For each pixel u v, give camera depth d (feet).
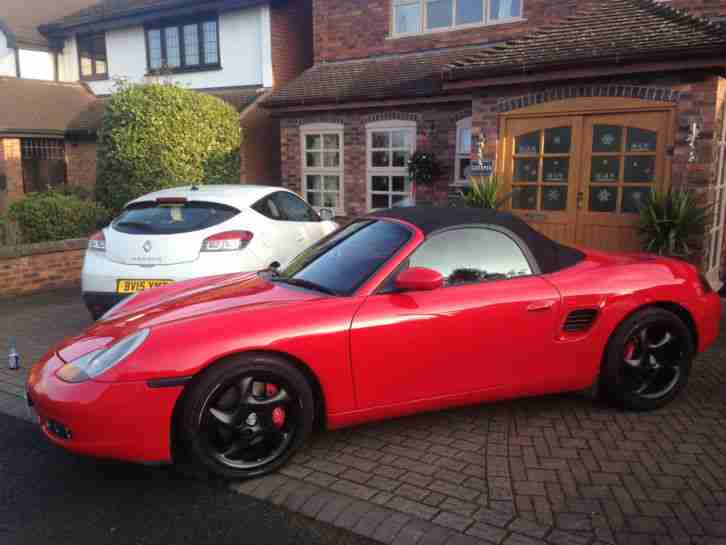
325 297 11.79
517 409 14.06
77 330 21.44
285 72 52.39
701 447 12.06
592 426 13.08
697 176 23.24
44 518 10.05
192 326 10.74
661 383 14.03
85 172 55.98
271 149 51.37
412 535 9.25
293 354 10.87
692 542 9.00
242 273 15.23
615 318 13.23
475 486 10.62
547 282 12.95
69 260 29.55
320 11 45.47
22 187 52.60
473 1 39.24
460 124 35.96
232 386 10.73
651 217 23.07
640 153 24.40
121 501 10.53
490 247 13.00
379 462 11.57
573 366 13.06
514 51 27.20
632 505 9.96
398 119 38.40
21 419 14.11
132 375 10.10
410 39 41.68
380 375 11.57
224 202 19.97
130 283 18.83
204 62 54.75
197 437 10.42
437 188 37.45
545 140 26.53
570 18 29.17
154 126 38.58
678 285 13.88
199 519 9.95
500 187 27.14
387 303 11.68
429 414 13.80
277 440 11.07
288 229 21.88
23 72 64.69
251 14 51.01
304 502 10.25
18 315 23.73
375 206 40.52
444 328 11.87
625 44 23.97
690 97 23.02
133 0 62.23
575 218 26.22
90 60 63.82
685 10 29.35
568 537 9.12
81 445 10.14
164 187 38.78
